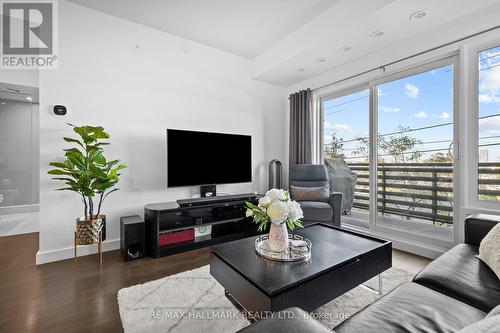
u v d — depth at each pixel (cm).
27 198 429
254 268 141
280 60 341
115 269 228
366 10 233
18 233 344
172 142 300
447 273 124
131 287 191
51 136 249
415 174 288
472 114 238
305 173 367
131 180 293
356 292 183
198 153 321
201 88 349
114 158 283
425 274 127
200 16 285
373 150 326
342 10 256
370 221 327
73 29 260
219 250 169
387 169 316
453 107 254
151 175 306
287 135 443
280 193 170
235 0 258
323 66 354
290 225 168
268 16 286
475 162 237
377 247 171
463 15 231
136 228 253
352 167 363
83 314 160
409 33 265
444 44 251
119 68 286
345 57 325
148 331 141
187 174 311
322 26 279
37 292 187
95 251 268
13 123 419
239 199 322
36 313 161
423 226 282
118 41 286
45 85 246
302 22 298
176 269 229
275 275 131
